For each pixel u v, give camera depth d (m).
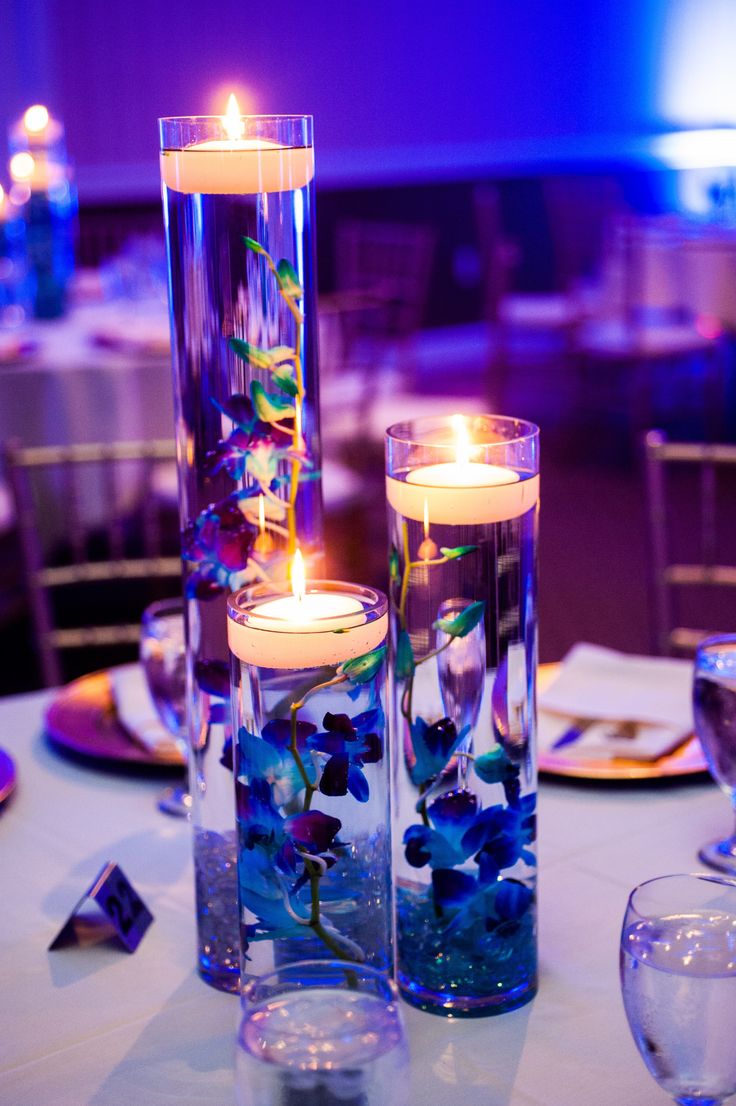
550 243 6.79
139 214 6.18
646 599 3.76
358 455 3.81
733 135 6.53
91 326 3.37
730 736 0.89
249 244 0.76
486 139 6.73
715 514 4.49
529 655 0.73
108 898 0.85
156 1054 0.73
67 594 3.60
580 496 4.79
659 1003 0.60
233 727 0.68
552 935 0.85
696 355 5.54
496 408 5.46
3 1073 0.72
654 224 4.92
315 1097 0.53
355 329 4.29
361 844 0.68
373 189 6.56
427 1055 0.72
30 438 2.92
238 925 0.74
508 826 0.73
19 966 0.83
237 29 6.13
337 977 0.58
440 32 6.52
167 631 1.07
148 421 3.03
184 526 0.80
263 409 0.78
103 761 1.12
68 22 5.88
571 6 6.54
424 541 0.71
